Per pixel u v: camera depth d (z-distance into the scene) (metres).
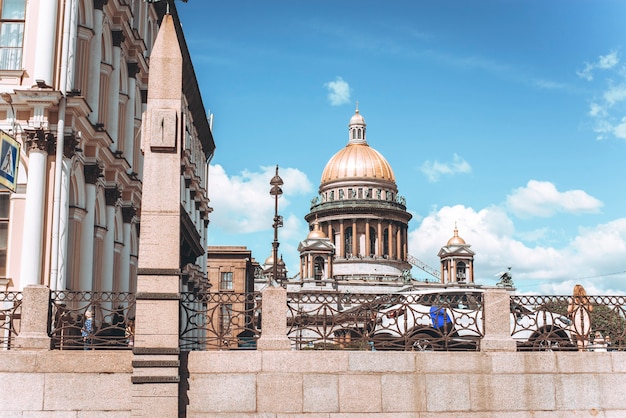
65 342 14.52
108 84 26.50
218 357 12.94
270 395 12.87
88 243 24.09
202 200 52.50
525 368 13.34
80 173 23.98
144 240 13.02
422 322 16.36
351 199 129.25
